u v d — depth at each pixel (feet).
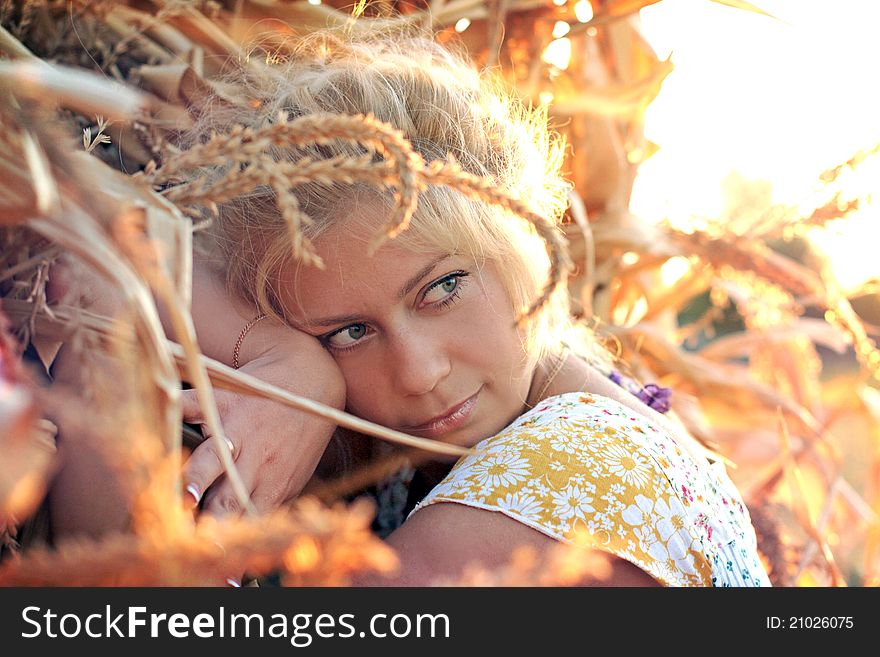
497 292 2.28
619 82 3.55
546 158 3.01
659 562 2.10
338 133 1.19
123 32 2.48
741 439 3.87
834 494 3.61
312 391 2.17
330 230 2.14
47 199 0.94
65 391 1.11
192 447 2.06
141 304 1.05
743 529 2.57
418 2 3.23
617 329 3.61
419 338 2.21
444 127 2.35
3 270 1.51
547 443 2.15
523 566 1.11
